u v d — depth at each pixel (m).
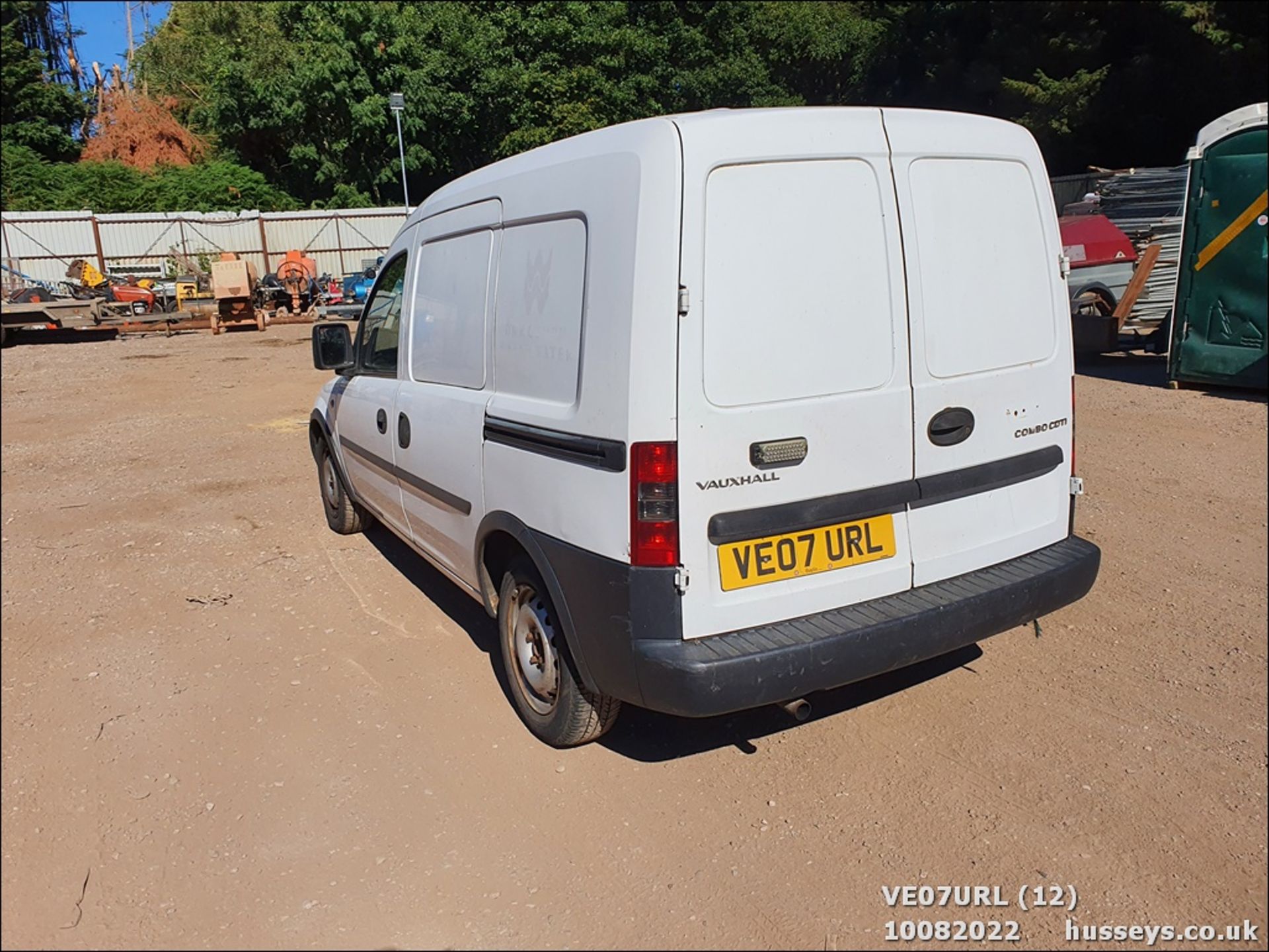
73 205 33.38
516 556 3.63
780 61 34.06
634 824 3.17
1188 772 3.38
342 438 5.77
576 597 3.17
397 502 4.91
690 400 2.84
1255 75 22.17
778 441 2.98
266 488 7.61
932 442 3.31
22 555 6.11
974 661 4.25
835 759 3.51
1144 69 23.22
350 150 36.16
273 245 30.20
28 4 43.38
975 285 3.38
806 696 3.98
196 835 3.18
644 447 2.84
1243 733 3.61
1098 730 3.66
